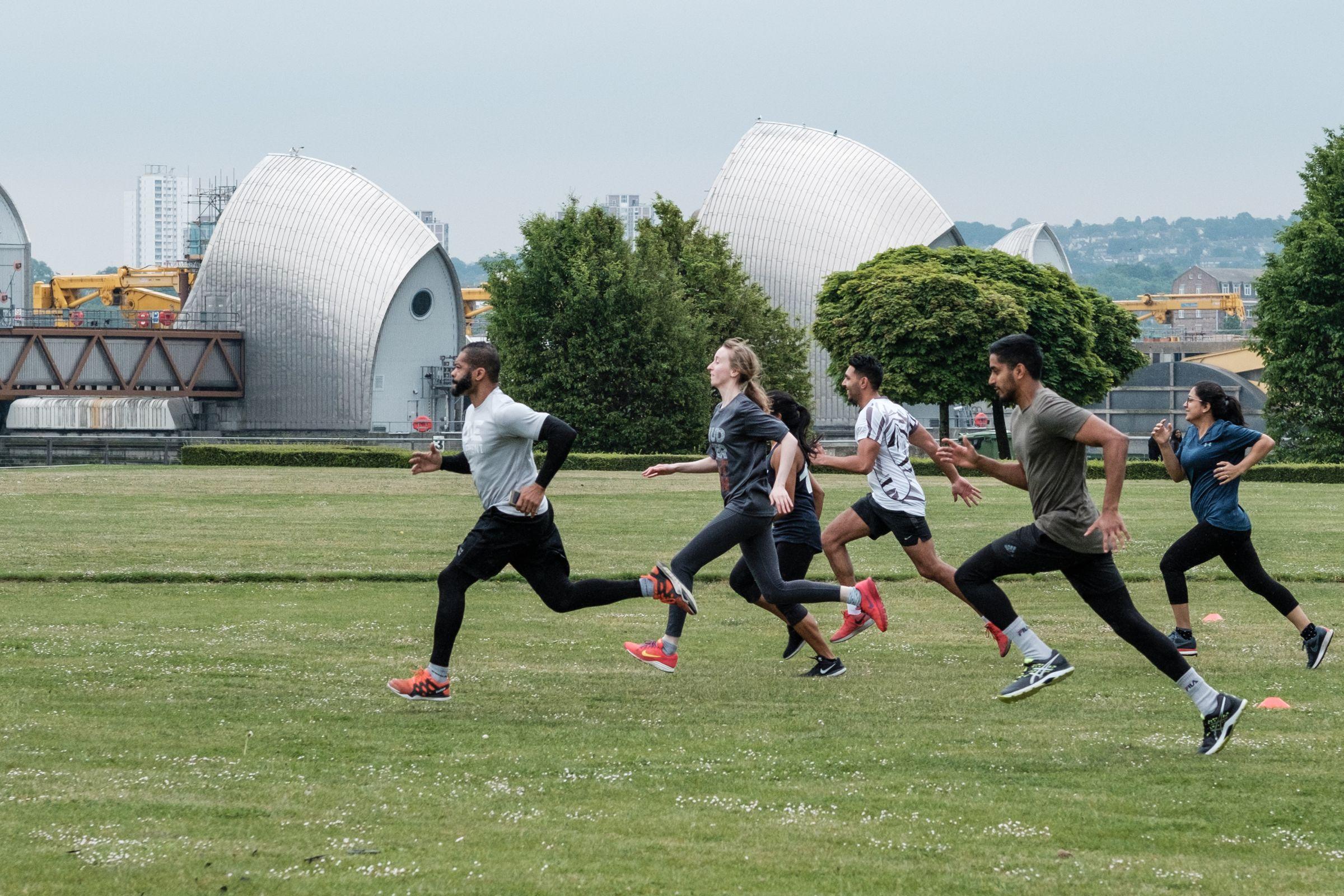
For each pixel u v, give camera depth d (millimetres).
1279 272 56156
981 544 21359
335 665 10367
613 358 59938
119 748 7434
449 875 5312
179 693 9125
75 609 13477
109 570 16484
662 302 60969
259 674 9914
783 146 87562
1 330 76125
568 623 12984
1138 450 78062
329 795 6504
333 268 81688
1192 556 11258
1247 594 15438
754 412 9391
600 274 60406
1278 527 23922
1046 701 9195
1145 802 6500
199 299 84750
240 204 83438
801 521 10828
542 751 7535
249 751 7438
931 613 13930
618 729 8180
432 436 69750
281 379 83438
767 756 7441
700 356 62094
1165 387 78000
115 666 10117
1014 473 8414
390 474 42188
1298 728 8297
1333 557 18938
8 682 9398
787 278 86125
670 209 69875
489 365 8648
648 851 5680
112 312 107312
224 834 5848
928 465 49406
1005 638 10703
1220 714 7516
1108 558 7949
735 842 5816
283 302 82625
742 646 11789
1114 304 71438
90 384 79188
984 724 8391
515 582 15914
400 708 8742
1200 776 7031
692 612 9258
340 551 19500
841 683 9906
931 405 92188
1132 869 5473
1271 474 44594
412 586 15820
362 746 7609
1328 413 55875
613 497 32188
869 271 64812
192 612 13406
